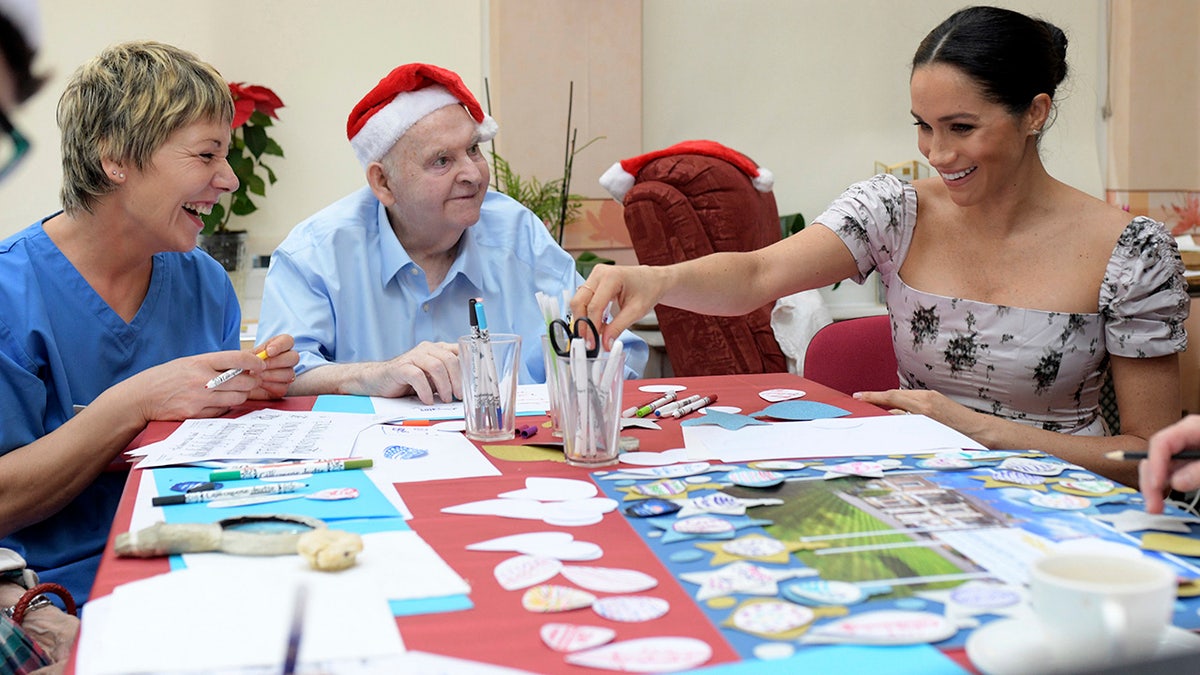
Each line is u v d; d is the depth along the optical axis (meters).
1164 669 0.53
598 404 1.20
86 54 3.52
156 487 1.14
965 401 1.79
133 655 0.68
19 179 3.49
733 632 0.73
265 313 1.98
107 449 1.48
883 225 1.80
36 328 1.57
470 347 1.35
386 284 2.04
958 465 1.17
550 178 3.88
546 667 0.68
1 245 1.62
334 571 0.85
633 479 1.14
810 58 4.25
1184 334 1.62
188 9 3.62
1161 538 0.91
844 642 0.70
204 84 1.59
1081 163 4.46
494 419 1.36
